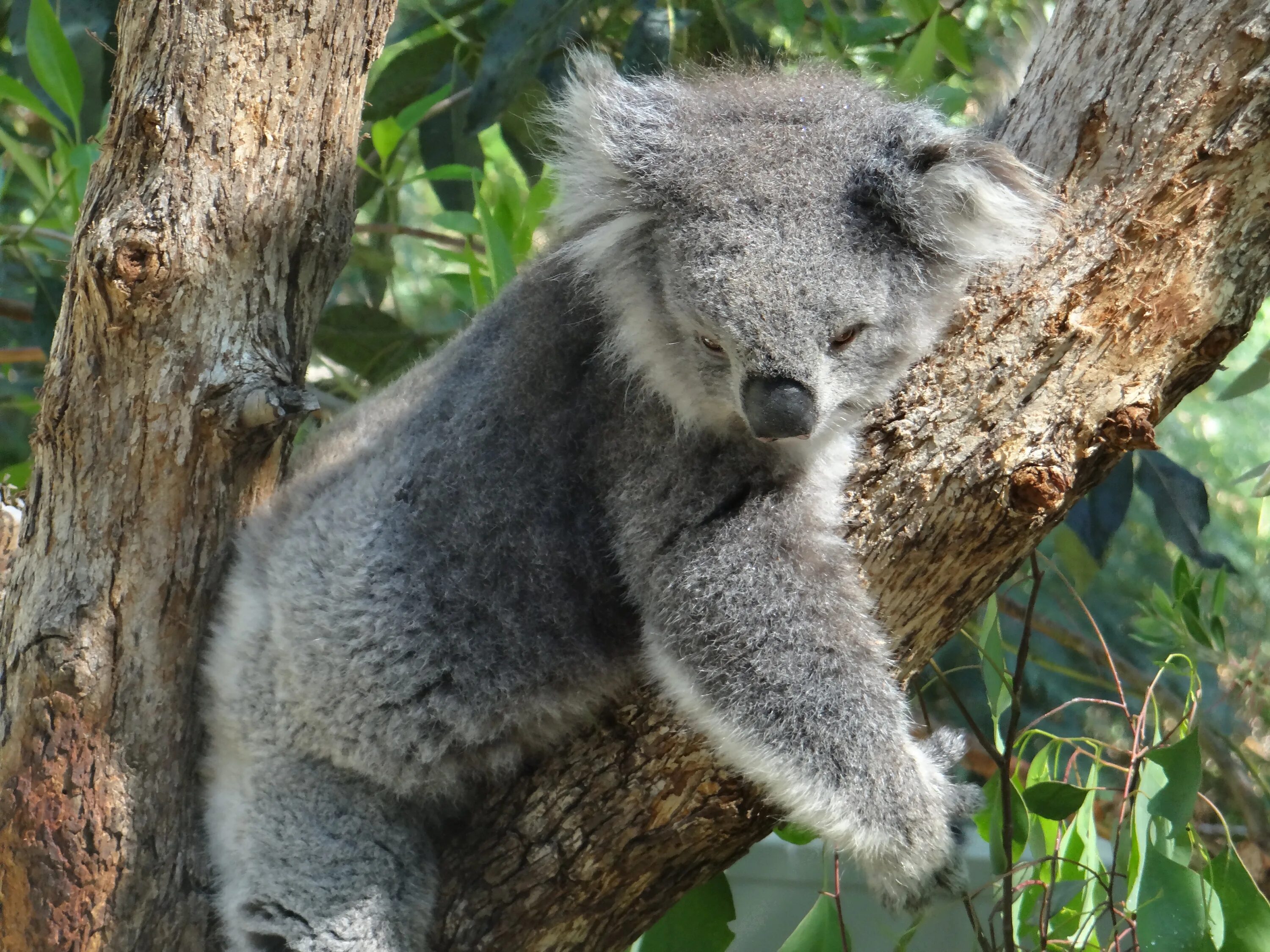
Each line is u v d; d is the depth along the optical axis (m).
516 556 6.12
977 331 5.36
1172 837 5.83
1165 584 11.88
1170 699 10.52
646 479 5.98
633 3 9.75
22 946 5.77
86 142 8.96
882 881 5.89
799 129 5.70
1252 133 5.19
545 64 9.79
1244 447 14.09
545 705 6.18
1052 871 5.95
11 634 5.89
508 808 5.90
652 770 5.55
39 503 5.84
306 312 5.89
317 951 5.87
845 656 5.54
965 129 5.96
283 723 6.14
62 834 5.69
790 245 5.34
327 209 5.85
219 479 5.83
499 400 6.19
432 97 9.15
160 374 5.56
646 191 5.66
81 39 9.19
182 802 6.07
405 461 6.27
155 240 5.38
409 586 6.07
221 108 5.48
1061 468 5.16
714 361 5.59
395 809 6.15
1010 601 10.84
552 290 6.25
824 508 5.76
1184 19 5.36
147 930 5.93
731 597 5.70
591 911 5.60
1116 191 5.34
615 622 6.25
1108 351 5.22
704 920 6.24
